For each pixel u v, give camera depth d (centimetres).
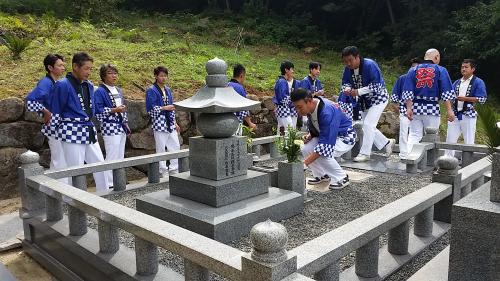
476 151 572
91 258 308
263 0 2052
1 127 581
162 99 611
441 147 598
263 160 655
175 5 1997
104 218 286
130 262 289
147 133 696
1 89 638
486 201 222
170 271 276
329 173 493
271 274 170
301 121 854
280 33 1728
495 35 1328
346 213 409
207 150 377
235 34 1584
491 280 213
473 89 625
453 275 225
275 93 737
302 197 410
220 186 362
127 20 1487
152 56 969
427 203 318
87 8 1285
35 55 829
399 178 546
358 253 270
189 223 348
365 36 1777
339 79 1175
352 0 1830
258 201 381
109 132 544
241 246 336
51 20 1033
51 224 363
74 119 470
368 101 627
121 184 515
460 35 1380
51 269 361
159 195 401
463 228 219
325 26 1939
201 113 379
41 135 615
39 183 374
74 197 323
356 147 660
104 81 554
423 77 579
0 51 814
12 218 483
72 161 473
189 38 1294
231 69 1015
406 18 1695
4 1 1231
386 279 277
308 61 1435
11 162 588
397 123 860
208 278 228
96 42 1005
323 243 226
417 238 339
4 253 400
